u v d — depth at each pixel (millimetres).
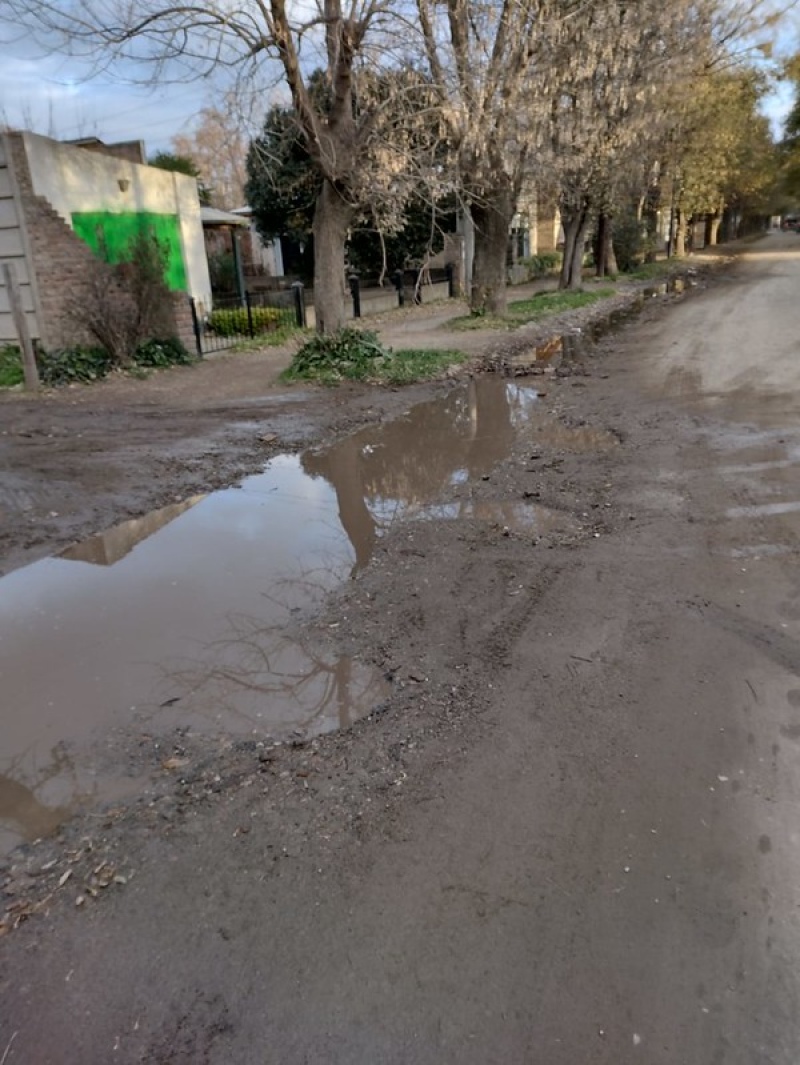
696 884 2451
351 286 22594
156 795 2973
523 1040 2000
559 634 4008
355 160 11227
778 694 3391
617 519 5555
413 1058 1965
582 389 10367
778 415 8141
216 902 2461
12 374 12156
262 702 3564
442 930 2326
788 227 125875
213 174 38094
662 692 3453
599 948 2248
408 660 3842
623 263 36094
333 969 2211
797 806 2750
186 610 4531
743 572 4574
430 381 11414
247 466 7484
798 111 44312
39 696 3689
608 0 14641
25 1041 2039
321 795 2930
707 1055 1953
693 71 20188
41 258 13016
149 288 13688
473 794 2895
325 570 5031
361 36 10594
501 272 18844
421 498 6363
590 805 2811
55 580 5023
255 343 16406
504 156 15305
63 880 2578
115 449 8062
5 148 12547
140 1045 2021
